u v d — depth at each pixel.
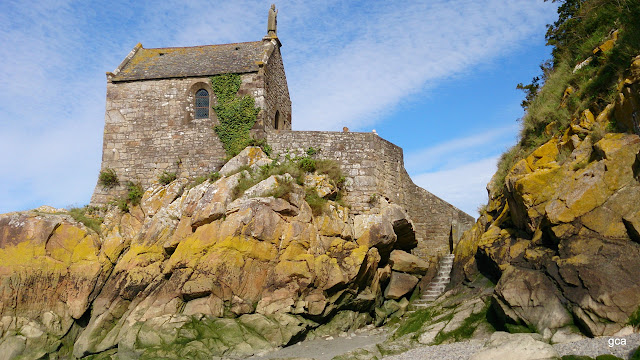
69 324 20.20
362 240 22.03
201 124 24.39
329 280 20.00
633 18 15.12
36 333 19.47
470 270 18.58
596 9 20.23
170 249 20.66
